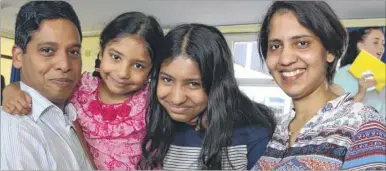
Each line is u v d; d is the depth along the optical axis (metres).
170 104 0.82
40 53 0.77
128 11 0.82
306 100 0.76
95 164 0.83
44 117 0.75
